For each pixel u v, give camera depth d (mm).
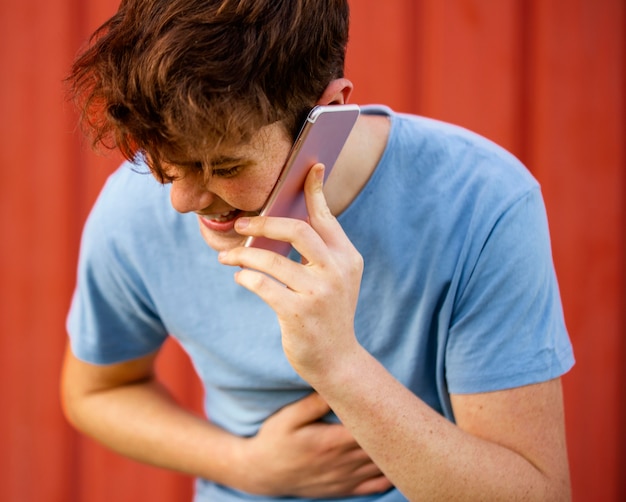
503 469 978
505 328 995
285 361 1118
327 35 820
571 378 1923
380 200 1011
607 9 1846
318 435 1146
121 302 1191
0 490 2049
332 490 1180
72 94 819
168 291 1137
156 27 727
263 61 742
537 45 1854
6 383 2016
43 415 2023
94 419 1307
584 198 1886
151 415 1287
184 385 1976
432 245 1008
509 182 1008
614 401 1922
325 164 910
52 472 2047
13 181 1963
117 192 1146
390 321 1060
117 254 1133
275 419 1168
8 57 1937
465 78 1856
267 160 805
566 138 1870
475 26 1848
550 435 1023
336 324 903
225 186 812
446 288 1015
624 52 1853
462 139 1053
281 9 756
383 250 1021
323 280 887
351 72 1856
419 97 1864
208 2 730
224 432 1253
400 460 958
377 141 1024
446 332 1035
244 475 1198
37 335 1995
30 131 1948
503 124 1864
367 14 1849
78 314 1232
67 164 1952
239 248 910
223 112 716
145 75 718
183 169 786
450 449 962
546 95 1862
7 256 1980
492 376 1005
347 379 925
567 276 1900
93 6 1912
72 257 1977
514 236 984
